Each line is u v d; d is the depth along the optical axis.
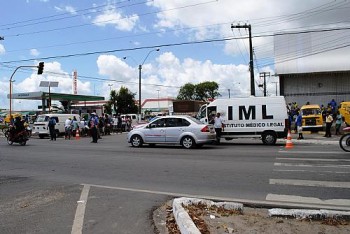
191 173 11.09
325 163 12.53
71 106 65.56
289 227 5.94
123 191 8.86
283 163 12.68
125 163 13.56
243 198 7.94
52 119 28.12
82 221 6.46
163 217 6.73
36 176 11.17
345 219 6.28
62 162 14.24
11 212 7.11
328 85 37.62
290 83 38.88
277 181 9.61
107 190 8.99
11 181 10.36
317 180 9.65
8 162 14.55
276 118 20.05
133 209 7.23
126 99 76.50
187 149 18.19
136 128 20.06
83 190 9.02
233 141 23.31
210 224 6.07
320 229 5.84
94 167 12.77
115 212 7.03
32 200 8.06
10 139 22.97
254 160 13.56
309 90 38.22
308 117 29.14
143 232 5.88
